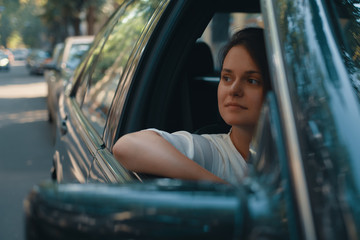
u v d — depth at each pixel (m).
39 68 35.31
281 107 0.95
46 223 0.80
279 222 0.79
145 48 2.02
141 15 2.28
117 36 2.61
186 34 2.05
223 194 0.79
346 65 1.13
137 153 1.41
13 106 16.45
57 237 0.79
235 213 0.77
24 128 11.25
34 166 7.49
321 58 0.99
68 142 2.88
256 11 2.91
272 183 0.85
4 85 26.42
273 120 0.93
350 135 0.87
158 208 0.77
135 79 2.02
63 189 0.81
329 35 1.05
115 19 2.88
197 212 0.76
